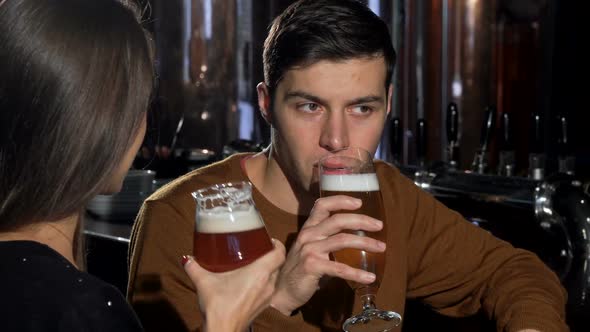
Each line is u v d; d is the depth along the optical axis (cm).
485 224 231
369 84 138
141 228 150
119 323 85
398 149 288
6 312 81
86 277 86
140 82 93
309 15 136
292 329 125
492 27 428
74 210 92
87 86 88
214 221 100
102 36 90
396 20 425
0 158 89
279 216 152
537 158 253
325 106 138
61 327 82
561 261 195
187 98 430
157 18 420
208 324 96
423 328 175
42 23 88
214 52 430
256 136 430
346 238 117
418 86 431
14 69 88
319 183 133
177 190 153
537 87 428
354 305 149
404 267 161
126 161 97
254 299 98
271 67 143
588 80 404
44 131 88
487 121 271
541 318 137
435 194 239
